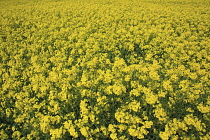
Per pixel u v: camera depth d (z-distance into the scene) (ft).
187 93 21.54
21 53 35.27
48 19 61.41
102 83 25.79
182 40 39.96
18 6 86.22
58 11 71.77
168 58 32.53
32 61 32.32
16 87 25.13
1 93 23.25
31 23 58.18
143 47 36.91
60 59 31.94
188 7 78.33
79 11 68.44
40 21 60.03
